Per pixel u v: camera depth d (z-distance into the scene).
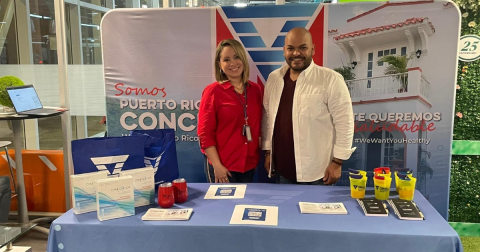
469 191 2.57
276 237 1.43
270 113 2.13
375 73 2.42
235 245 1.46
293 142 2.06
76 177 1.60
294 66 2.00
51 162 3.13
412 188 1.70
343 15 2.39
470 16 2.37
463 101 2.47
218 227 1.45
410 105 2.42
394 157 2.49
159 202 1.66
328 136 2.05
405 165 2.49
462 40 2.40
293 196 1.79
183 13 2.52
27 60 3.43
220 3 3.56
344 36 2.41
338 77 2.01
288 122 2.06
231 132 2.12
